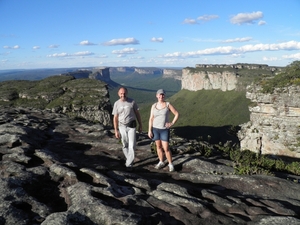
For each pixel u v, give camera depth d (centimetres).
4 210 479
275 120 2634
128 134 860
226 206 572
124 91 830
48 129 1477
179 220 507
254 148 2798
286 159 2520
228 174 829
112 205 532
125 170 859
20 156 779
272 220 495
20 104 8975
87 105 8331
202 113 17388
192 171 859
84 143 1191
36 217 488
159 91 816
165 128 822
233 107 16588
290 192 688
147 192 636
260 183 724
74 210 498
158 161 945
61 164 754
